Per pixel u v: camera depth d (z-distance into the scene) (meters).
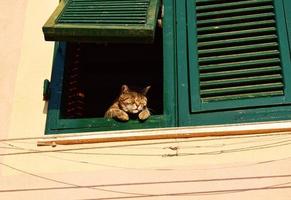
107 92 5.53
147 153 3.96
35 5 4.84
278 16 4.28
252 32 4.25
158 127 4.08
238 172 3.82
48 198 3.86
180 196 3.77
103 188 3.86
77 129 4.12
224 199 3.73
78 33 3.97
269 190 3.74
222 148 3.92
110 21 4.05
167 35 4.38
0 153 4.07
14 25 4.76
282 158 3.85
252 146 3.91
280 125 3.95
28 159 4.03
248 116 4.00
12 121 4.23
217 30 4.31
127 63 5.29
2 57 4.59
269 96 4.05
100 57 5.15
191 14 4.40
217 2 4.41
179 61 4.26
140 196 3.80
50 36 4.00
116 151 3.98
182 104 4.11
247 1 4.36
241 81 4.12
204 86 4.15
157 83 5.43
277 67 4.14
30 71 4.49
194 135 3.97
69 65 4.53
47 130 4.14
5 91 4.41
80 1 4.40
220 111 4.05
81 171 3.94
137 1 4.34
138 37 3.95
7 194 3.90
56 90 4.32
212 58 4.22
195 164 3.88
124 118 4.12
